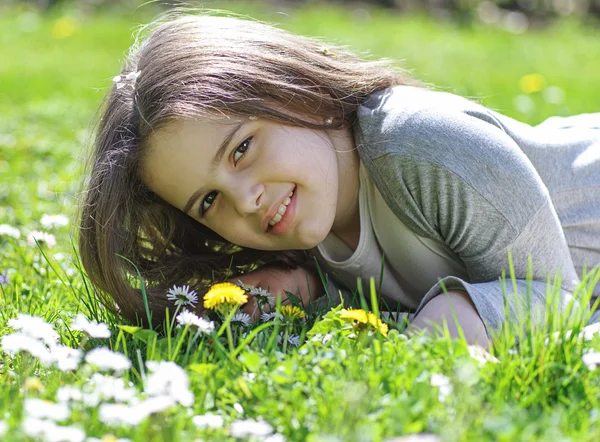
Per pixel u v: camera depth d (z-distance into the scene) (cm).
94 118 228
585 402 142
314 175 194
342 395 136
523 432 124
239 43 204
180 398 133
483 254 193
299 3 1063
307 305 220
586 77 642
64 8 1027
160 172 197
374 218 207
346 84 209
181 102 190
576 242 217
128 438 133
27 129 471
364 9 1080
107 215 206
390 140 193
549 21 1138
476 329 175
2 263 249
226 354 156
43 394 145
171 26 212
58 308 208
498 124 206
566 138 222
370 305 220
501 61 740
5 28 920
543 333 160
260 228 194
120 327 169
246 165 191
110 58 755
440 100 201
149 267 225
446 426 124
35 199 336
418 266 208
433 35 914
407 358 149
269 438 129
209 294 173
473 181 187
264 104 193
